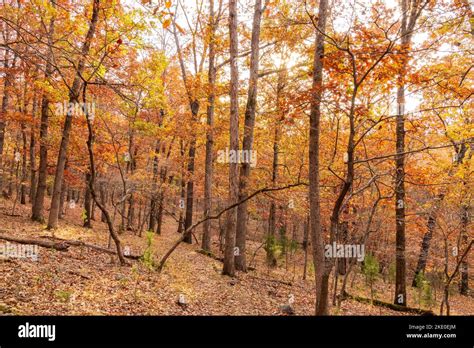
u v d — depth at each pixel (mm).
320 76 7684
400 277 12422
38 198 15430
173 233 27781
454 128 9570
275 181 16047
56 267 8086
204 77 17734
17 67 9211
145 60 11094
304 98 6715
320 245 7523
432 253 17500
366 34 5945
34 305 5953
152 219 23797
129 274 9102
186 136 16531
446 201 12047
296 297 11484
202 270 12523
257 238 29484
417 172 11117
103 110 12836
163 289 8719
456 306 15281
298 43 13406
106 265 9547
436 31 7449
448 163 11594
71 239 12578
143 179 18312
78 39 9578
